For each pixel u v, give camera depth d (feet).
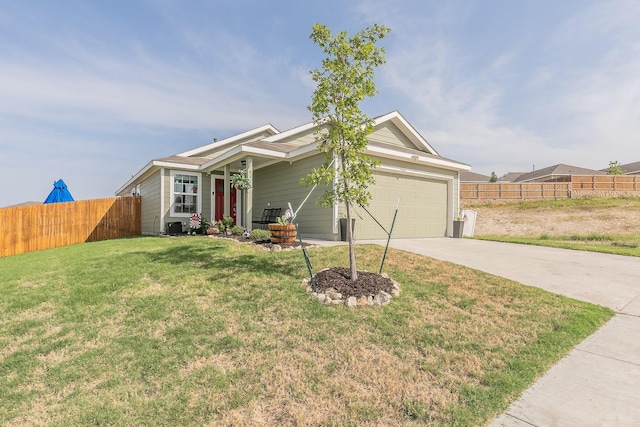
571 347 10.99
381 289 15.11
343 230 29.55
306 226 33.42
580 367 9.77
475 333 11.71
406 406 8.02
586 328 12.28
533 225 59.67
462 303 14.33
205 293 15.23
